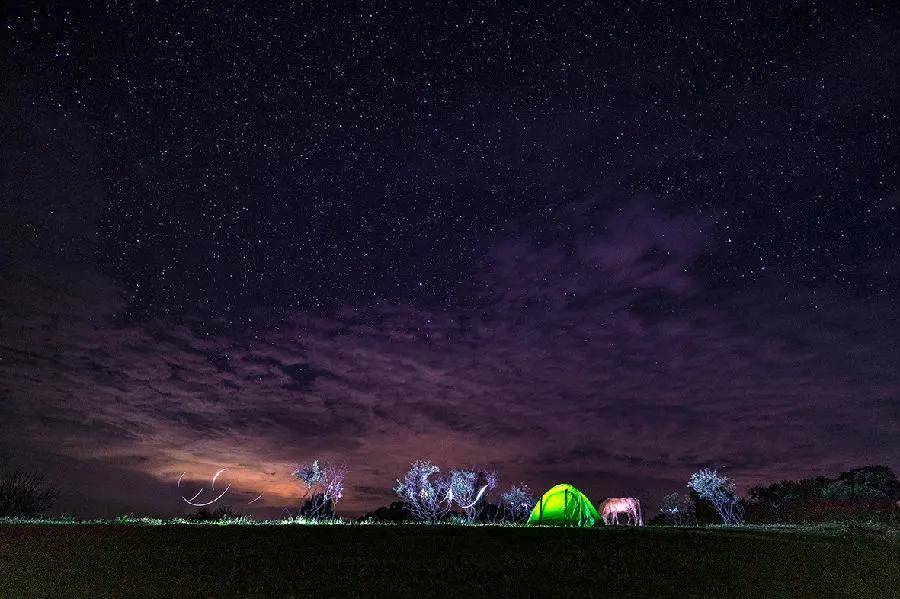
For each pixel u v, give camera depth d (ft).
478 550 39.04
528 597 27.14
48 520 54.34
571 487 69.36
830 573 33.58
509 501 88.02
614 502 86.84
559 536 44.47
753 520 85.56
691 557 36.99
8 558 34.32
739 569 33.94
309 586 28.71
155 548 38.22
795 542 43.91
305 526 49.29
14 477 70.85
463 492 84.89
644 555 37.45
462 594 27.48
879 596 29.01
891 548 42.09
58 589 27.63
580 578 30.81
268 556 36.04
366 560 35.06
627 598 27.22
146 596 26.66
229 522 54.03
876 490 88.84
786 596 28.50
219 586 28.53
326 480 76.69
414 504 83.15
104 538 41.45
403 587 28.58
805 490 93.40
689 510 93.40
